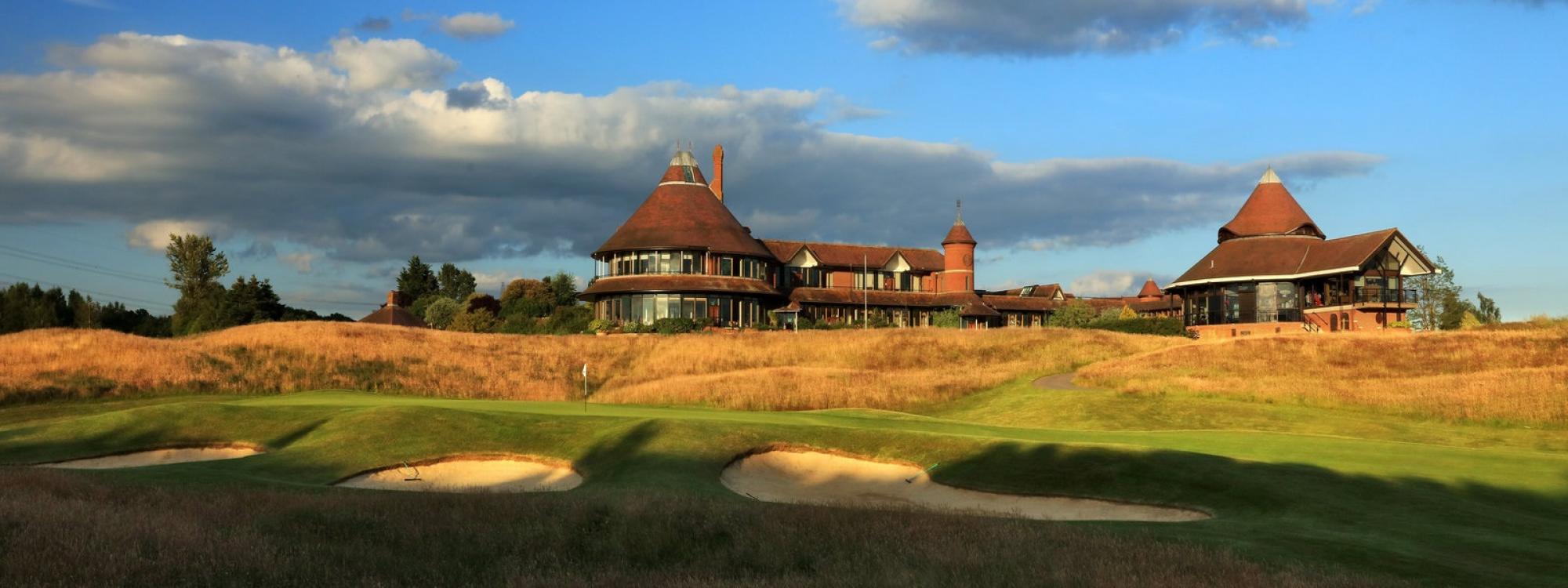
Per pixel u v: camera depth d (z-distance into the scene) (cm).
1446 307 8875
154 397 5156
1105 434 3591
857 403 5159
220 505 2102
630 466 2891
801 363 6694
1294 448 3100
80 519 1803
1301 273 8731
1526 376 4594
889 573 1647
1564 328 5784
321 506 2144
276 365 5797
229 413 3669
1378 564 1784
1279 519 2253
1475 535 2030
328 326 6606
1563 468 2736
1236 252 9319
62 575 1495
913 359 6700
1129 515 2538
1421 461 2847
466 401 4772
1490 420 4212
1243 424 4347
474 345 6762
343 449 3138
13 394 4853
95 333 5866
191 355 5712
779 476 3134
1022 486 2806
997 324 10706
